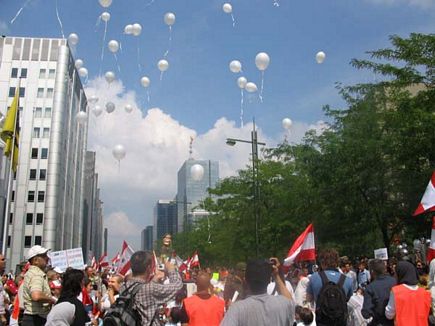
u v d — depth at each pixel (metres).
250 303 3.83
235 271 8.73
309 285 6.48
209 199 41.56
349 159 21.64
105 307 10.16
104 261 24.73
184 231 69.88
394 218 21.89
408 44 17.38
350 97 24.23
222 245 40.94
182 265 21.97
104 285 13.34
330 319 6.05
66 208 79.62
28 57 77.44
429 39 16.95
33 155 73.31
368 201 21.89
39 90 76.19
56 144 72.31
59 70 74.44
